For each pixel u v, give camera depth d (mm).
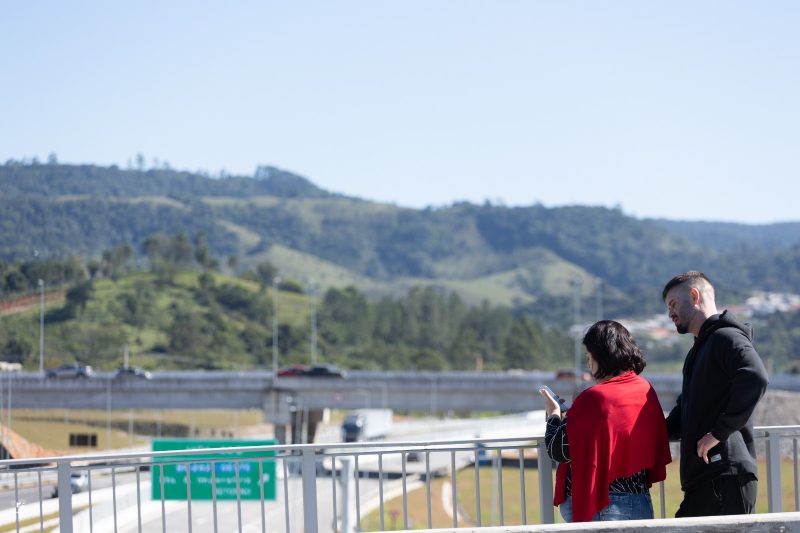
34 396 87938
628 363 9141
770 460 10281
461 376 95562
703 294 9180
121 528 29156
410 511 53500
